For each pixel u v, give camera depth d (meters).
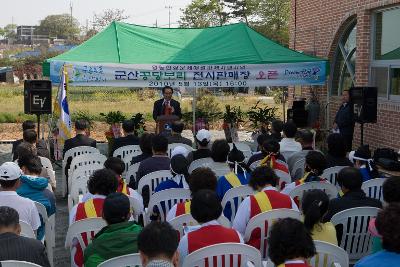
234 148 6.02
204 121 13.28
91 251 3.46
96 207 4.50
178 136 8.76
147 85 11.06
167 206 5.33
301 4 15.80
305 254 2.61
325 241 3.89
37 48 101.81
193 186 4.53
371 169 6.22
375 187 5.83
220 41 11.95
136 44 11.55
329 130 13.34
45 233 5.19
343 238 4.75
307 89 15.58
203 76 11.14
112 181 4.59
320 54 14.55
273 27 53.16
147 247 2.58
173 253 2.61
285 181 6.45
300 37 15.94
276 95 33.81
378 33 12.04
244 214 4.48
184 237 3.67
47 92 11.74
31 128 8.30
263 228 4.37
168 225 2.68
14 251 3.48
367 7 11.96
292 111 13.86
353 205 4.71
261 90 41.09
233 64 11.13
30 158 5.71
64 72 10.12
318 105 14.30
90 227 4.37
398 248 2.68
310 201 3.94
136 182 6.65
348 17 12.90
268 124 14.89
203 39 12.04
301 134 7.48
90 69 10.74
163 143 6.43
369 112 10.31
